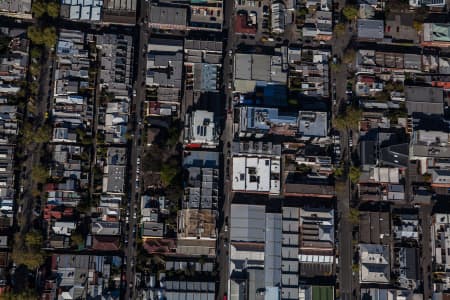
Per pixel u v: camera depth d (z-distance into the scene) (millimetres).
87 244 196375
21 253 189500
